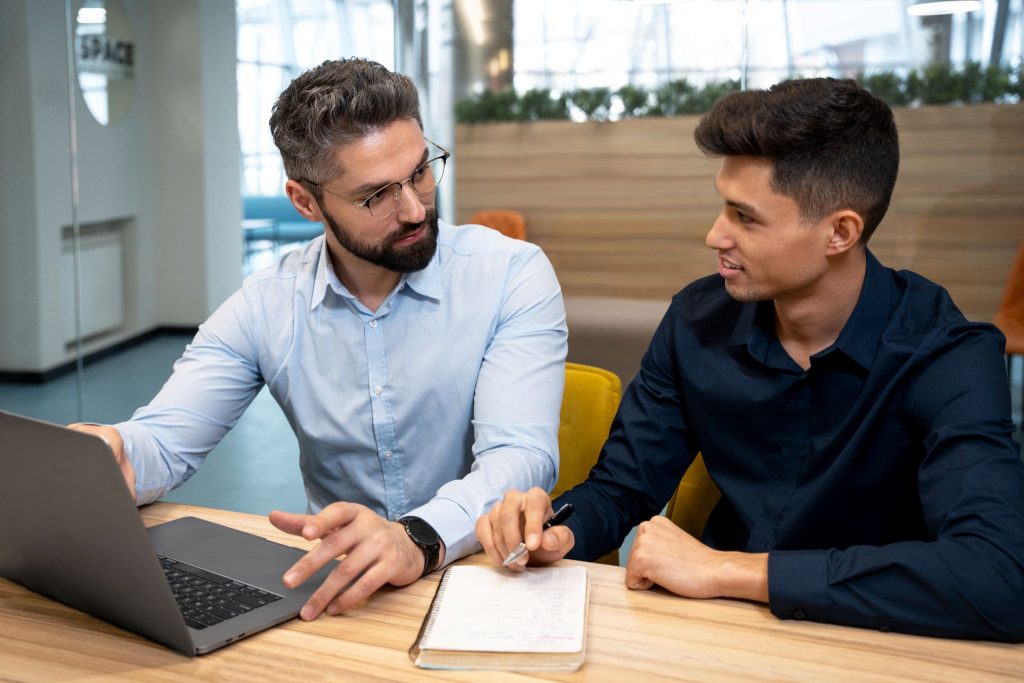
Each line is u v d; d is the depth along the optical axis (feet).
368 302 4.94
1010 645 3.15
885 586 3.22
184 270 14.24
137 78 13.88
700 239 11.30
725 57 11.01
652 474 4.77
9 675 3.02
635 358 11.71
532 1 11.50
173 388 4.87
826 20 10.73
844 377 4.22
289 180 4.69
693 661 3.03
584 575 3.61
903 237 10.97
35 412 14.97
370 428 5.02
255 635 3.25
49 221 14.58
